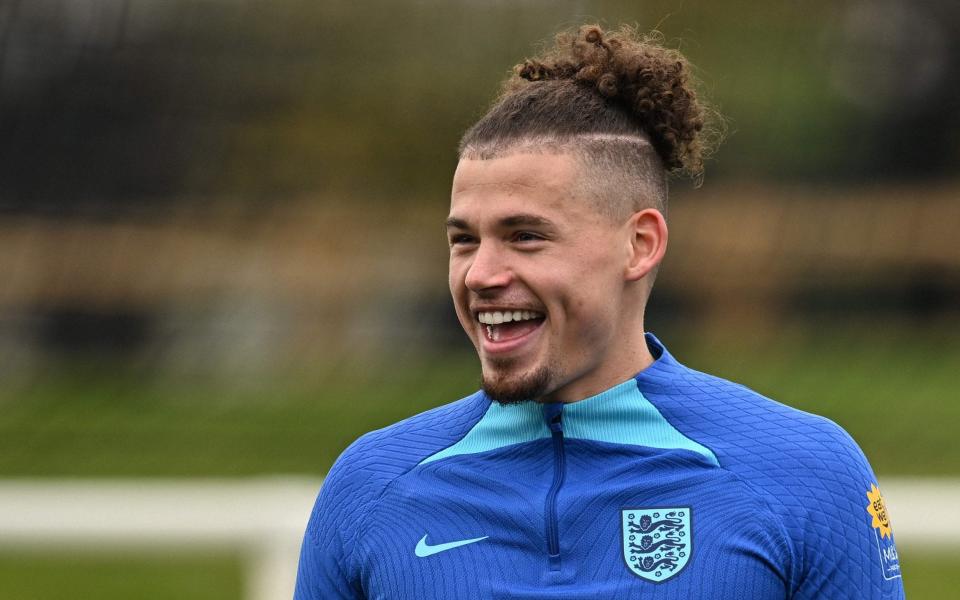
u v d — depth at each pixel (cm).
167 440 3622
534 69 823
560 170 728
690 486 734
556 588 718
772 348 4512
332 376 4347
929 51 4806
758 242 4506
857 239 4609
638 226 767
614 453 752
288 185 4478
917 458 3506
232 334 4453
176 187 4441
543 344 736
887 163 4722
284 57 4484
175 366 4403
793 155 4631
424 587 741
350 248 4475
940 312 4744
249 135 4475
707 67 4547
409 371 4366
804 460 742
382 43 4497
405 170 4472
